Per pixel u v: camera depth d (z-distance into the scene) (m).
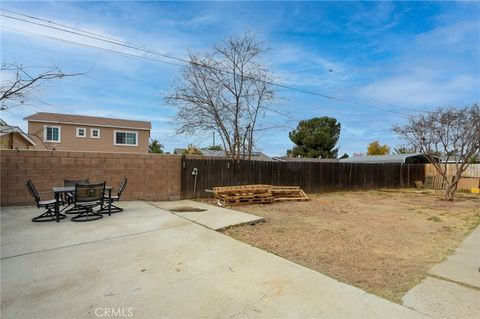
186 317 2.65
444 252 4.87
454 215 8.66
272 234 5.77
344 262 4.27
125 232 5.47
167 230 5.66
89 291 3.13
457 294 3.23
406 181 19.38
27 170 7.95
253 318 2.65
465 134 12.40
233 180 11.30
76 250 4.43
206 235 5.36
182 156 10.24
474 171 18.27
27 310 2.72
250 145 13.58
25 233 5.30
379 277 3.72
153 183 9.77
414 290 3.33
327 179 14.79
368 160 26.48
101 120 24.58
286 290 3.23
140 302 2.91
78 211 7.05
